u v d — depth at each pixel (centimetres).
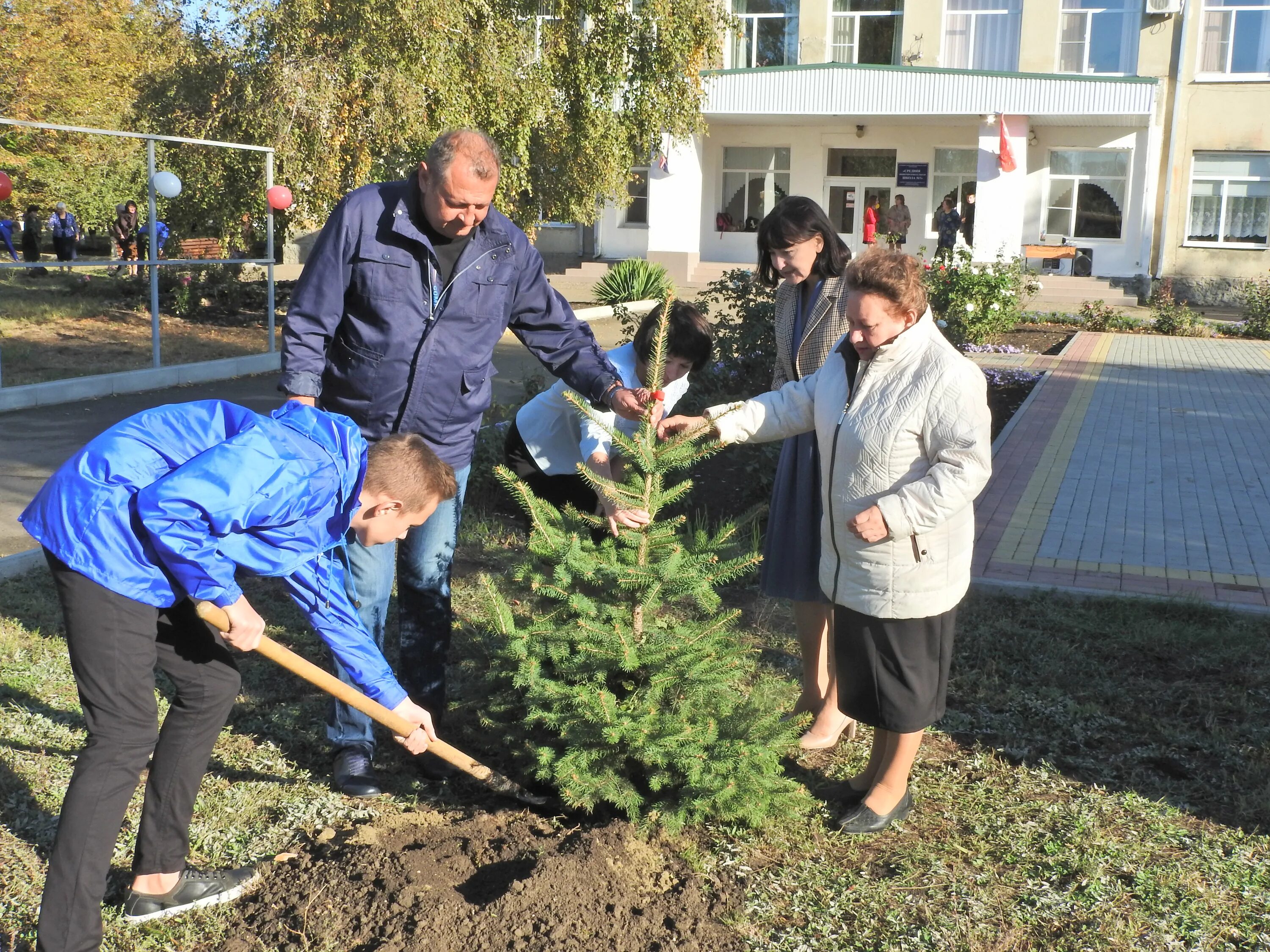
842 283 378
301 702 422
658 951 280
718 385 848
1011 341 1878
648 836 331
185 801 287
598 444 404
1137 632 502
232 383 1217
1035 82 2314
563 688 330
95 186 2255
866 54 2611
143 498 243
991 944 286
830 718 395
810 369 389
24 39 2112
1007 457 943
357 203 338
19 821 333
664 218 2570
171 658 278
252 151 1344
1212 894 306
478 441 732
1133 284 2422
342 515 276
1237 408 1205
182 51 1631
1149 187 2414
